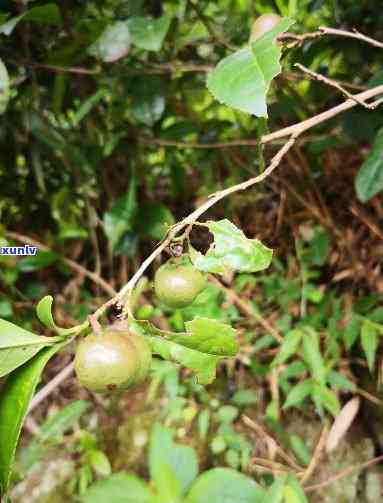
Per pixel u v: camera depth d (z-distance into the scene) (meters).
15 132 0.33
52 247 0.38
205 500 0.22
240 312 0.35
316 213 0.34
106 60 0.26
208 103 0.41
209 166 0.38
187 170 0.42
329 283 0.35
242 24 0.31
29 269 0.35
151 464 0.23
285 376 0.29
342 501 0.28
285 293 0.34
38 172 0.34
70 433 0.35
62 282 0.40
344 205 0.35
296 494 0.22
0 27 0.23
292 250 0.37
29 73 0.29
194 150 0.37
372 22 0.29
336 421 0.27
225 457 0.31
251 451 0.30
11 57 0.28
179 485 0.22
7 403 0.14
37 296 0.37
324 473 0.29
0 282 0.36
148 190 0.38
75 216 0.39
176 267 0.16
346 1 0.29
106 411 0.35
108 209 0.39
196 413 0.33
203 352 0.14
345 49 0.29
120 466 0.32
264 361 0.35
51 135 0.32
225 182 0.38
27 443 0.34
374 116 0.28
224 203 0.38
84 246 0.40
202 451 0.31
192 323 0.14
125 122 0.34
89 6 0.29
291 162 0.34
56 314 0.37
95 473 0.32
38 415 0.36
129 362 0.13
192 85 0.36
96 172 0.37
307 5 0.29
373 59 0.30
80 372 0.13
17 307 0.36
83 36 0.26
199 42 0.33
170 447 0.24
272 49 0.15
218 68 0.16
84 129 0.35
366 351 0.27
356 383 0.32
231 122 0.35
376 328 0.28
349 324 0.29
